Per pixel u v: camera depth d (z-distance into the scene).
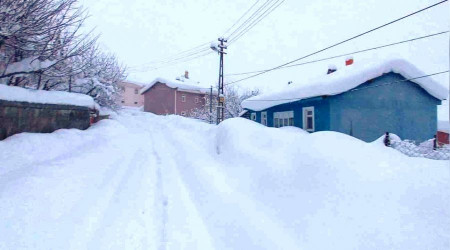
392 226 2.75
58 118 9.20
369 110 13.22
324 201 3.50
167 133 16.73
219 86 21.73
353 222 3.00
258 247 3.16
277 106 18.20
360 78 12.61
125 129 15.02
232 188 5.12
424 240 2.50
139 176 6.18
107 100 17.67
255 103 19.64
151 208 4.37
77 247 3.03
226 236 3.52
